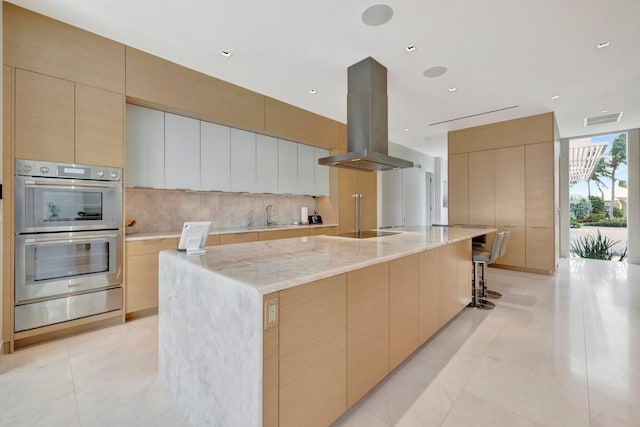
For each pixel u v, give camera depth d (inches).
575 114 188.4
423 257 88.4
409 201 304.8
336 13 91.2
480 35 102.0
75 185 97.8
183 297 62.4
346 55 115.6
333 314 55.2
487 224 209.3
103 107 104.0
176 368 65.4
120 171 108.0
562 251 254.1
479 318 115.0
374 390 69.4
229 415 47.9
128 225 124.9
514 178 198.2
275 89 147.9
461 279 116.3
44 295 92.7
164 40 106.5
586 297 140.6
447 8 88.1
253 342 42.6
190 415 59.5
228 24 97.2
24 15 89.2
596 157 248.4
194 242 72.9
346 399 58.4
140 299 113.3
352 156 108.1
